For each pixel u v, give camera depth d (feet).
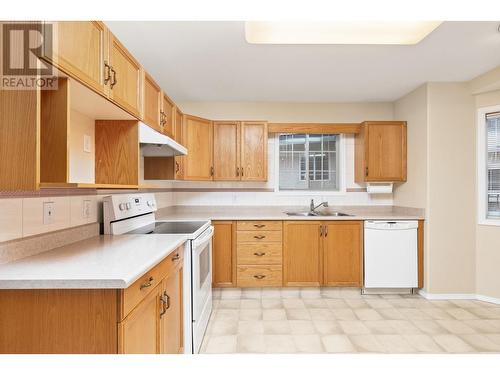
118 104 5.57
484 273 10.37
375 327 8.44
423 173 10.78
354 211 12.90
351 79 10.21
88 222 6.37
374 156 11.79
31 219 4.66
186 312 6.88
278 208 12.85
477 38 7.42
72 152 5.90
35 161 3.59
